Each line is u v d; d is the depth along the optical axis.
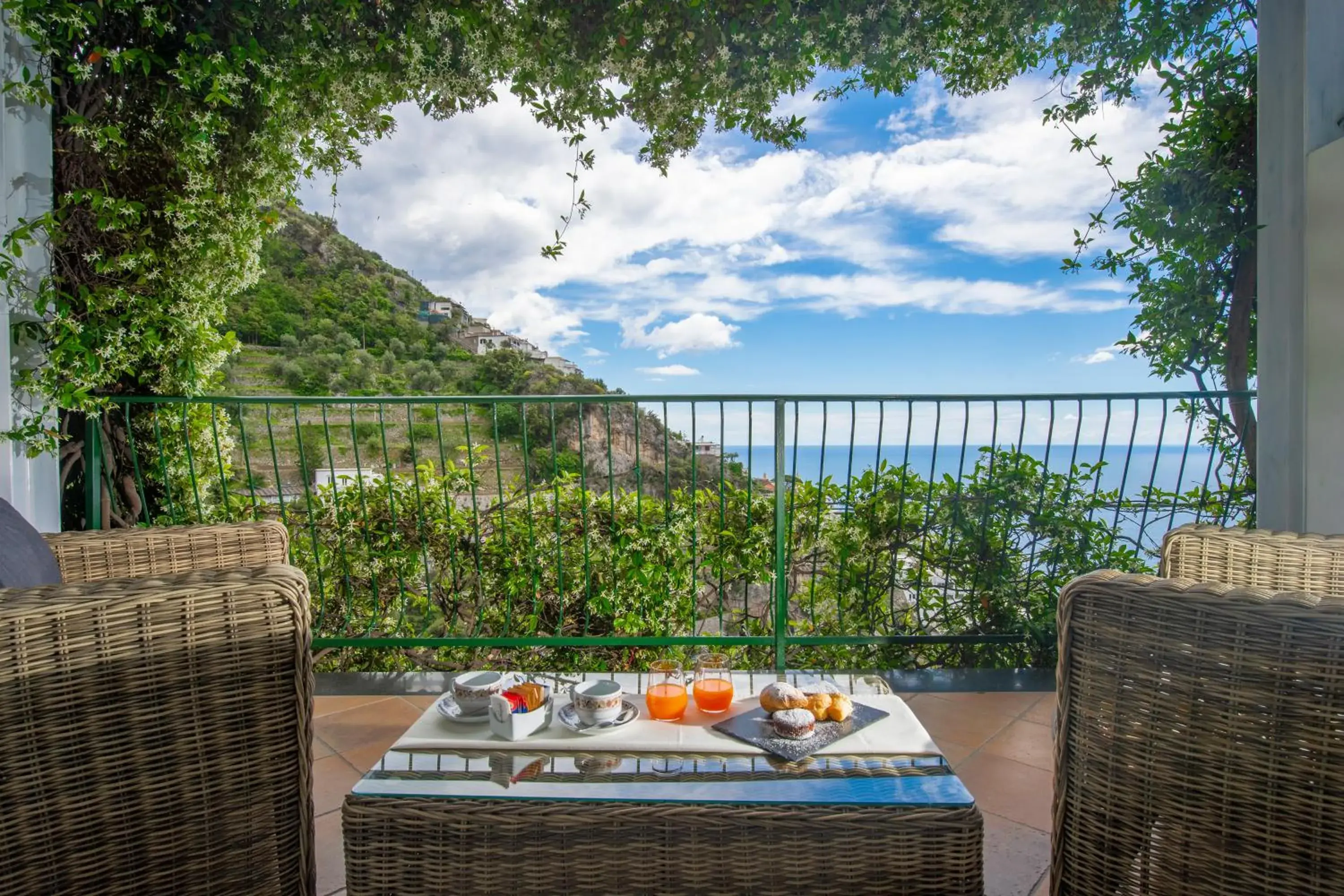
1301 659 0.91
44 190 2.61
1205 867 0.99
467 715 1.36
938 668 2.99
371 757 2.23
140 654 1.07
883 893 1.09
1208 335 2.99
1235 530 1.69
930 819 1.09
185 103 2.73
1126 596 1.07
